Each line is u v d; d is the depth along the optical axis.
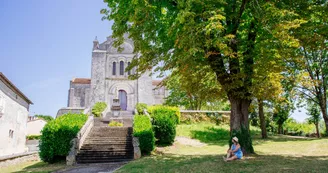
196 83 12.30
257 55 11.40
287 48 10.91
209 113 29.30
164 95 52.50
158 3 10.60
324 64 23.16
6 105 23.81
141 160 13.64
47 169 12.89
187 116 28.91
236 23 10.96
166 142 20.03
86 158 15.01
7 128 24.55
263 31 11.27
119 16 11.26
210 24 8.34
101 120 28.48
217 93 12.49
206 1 9.21
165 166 11.00
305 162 10.07
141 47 12.09
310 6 10.59
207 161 11.29
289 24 8.77
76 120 18.11
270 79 11.09
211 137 23.48
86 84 50.78
